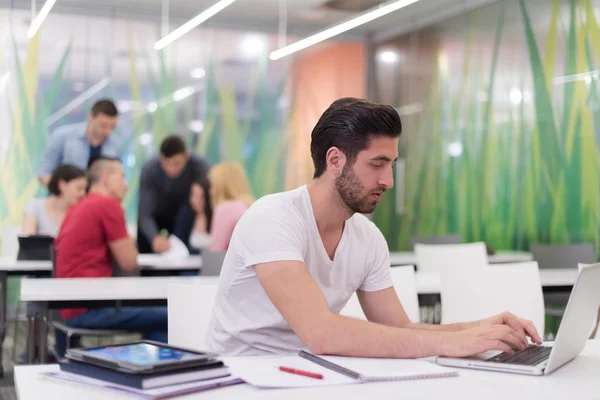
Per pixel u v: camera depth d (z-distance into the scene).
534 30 6.40
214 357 1.40
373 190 1.71
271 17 8.04
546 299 4.75
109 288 3.25
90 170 5.17
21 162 7.16
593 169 5.82
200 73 7.84
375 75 8.57
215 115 7.89
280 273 1.67
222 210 4.91
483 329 1.65
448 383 1.44
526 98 6.50
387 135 1.68
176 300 2.15
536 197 6.39
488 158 6.94
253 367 1.53
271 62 8.13
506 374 1.54
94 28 7.45
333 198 1.75
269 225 1.71
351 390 1.36
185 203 7.10
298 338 1.80
